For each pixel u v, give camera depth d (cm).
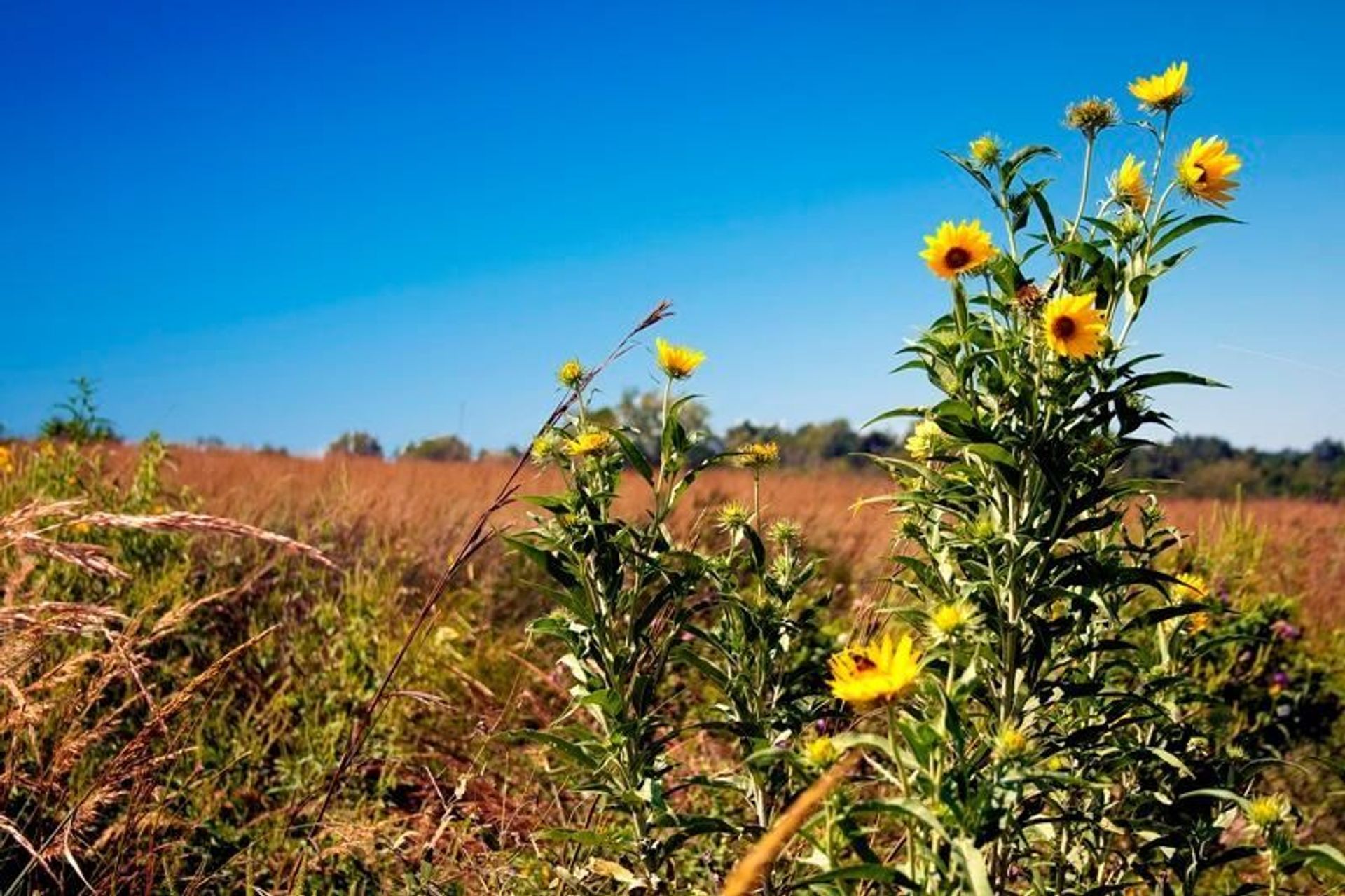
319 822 303
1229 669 486
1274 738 471
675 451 257
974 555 222
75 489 522
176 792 325
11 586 279
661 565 251
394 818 319
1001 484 226
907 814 159
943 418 215
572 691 252
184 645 442
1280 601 563
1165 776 245
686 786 247
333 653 454
